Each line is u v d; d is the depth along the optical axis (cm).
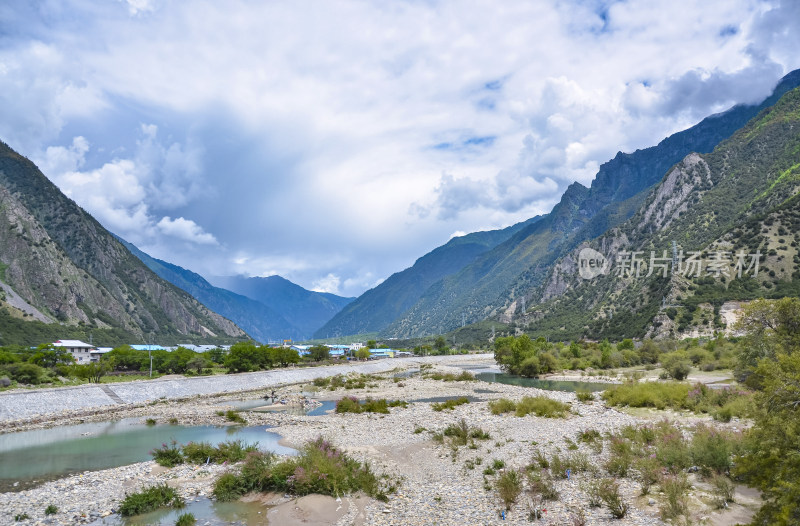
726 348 8894
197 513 2214
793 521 1370
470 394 7269
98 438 4225
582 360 11519
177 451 3228
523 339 11119
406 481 2591
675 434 2750
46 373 9138
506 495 2094
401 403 6038
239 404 6819
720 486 1912
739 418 3522
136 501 2250
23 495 2528
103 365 9094
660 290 15762
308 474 2448
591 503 1991
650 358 10856
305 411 5966
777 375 1742
